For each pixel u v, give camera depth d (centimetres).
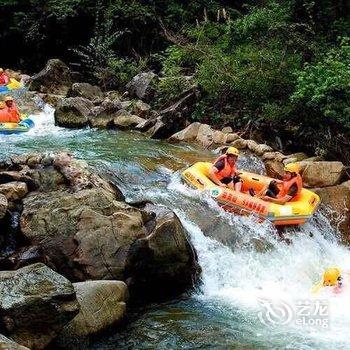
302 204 926
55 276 587
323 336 663
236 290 795
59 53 2028
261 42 1430
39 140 1209
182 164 1077
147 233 745
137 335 645
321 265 892
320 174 1050
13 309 545
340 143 1182
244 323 689
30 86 1658
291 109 1216
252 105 1329
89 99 1556
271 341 646
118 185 927
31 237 729
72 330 596
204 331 662
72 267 711
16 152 1084
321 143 1194
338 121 1126
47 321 558
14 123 1288
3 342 482
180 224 775
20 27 1997
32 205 755
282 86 1306
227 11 1917
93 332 612
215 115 1353
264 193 961
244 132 1297
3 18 2059
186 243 762
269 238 884
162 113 1314
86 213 732
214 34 1596
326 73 1131
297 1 1552
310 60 1409
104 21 1869
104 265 710
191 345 629
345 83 1091
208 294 777
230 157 977
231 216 895
